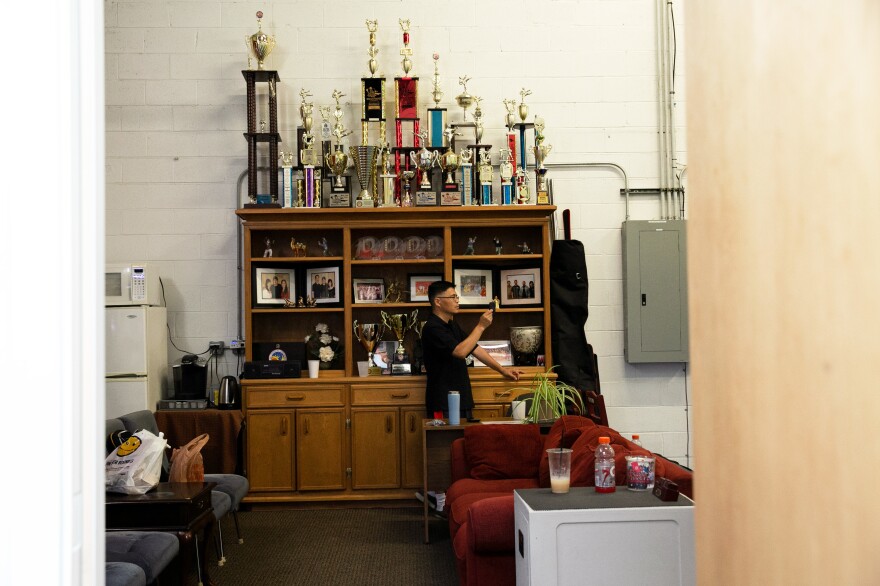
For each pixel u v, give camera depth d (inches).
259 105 258.7
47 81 39.3
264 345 250.5
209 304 256.2
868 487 23.4
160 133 257.3
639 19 263.0
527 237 259.0
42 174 39.3
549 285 247.8
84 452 40.8
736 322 32.4
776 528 29.0
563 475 119.9
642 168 262.2
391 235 253.8
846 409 24.4
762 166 29.7
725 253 33.4
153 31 257.8
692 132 37.1
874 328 23.0
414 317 250.8
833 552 25.2
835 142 24.8
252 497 234.7
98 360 41.9
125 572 122.0
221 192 257.6
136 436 158.2
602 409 204.2
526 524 112.0
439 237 251.8
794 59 27.2
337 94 250.4
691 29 36.9
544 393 204.5
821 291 25.8
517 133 261.4
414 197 251.6
